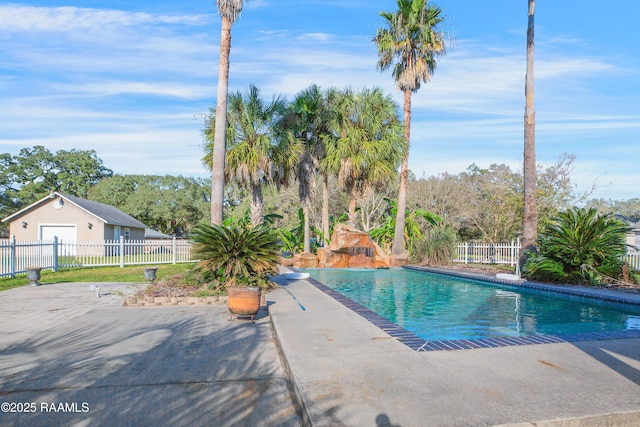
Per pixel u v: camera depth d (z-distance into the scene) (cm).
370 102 1880
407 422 273
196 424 311
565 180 2041
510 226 2283
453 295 1027
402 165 1930
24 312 739
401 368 381
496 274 1327
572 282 1097
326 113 1895
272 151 1664
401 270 1741
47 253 1534
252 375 414
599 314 771
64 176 4734
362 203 2333
